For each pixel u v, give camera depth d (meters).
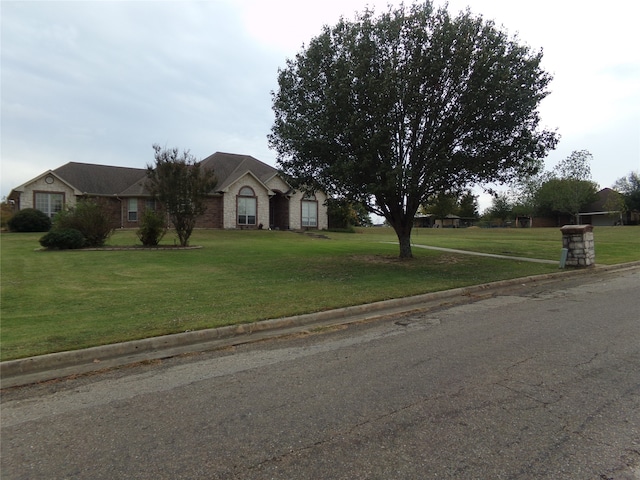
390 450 2.95
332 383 4.23
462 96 11.66
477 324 6.62
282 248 19.42
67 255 15.85
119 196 30.66
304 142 12.11
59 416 3.65
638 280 11.28
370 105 11.45
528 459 2.80
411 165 12.90
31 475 2.75
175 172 19.22
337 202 14.74
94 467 2.83
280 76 13.53
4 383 4.47
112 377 4.61
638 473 2.63
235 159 37.16
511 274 12.06
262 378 4.45
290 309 7.39
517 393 3.84
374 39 11.92
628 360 4.66
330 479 2.63
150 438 3.21
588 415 3.39
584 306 7.82
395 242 25.09
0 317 6.83
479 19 11.95
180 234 19.66
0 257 15.16
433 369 4.53
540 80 12.45
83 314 7.03
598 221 55.44
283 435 3.20
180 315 6.95
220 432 3.28
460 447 2.97
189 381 4.42
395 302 8.30
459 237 30.73
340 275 11.62
